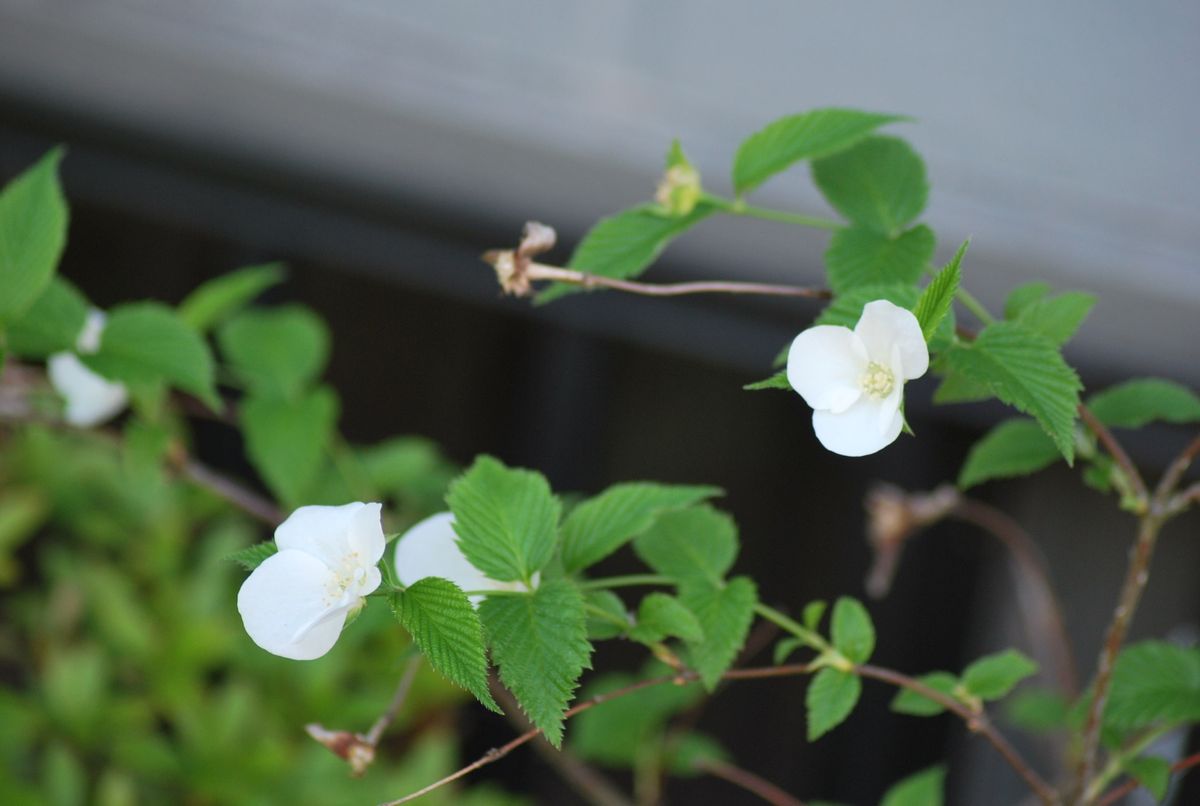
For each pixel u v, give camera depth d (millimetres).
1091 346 1616
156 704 1717
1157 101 1685
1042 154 1622
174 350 1266
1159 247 1564
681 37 1768
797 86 1707
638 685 1146
